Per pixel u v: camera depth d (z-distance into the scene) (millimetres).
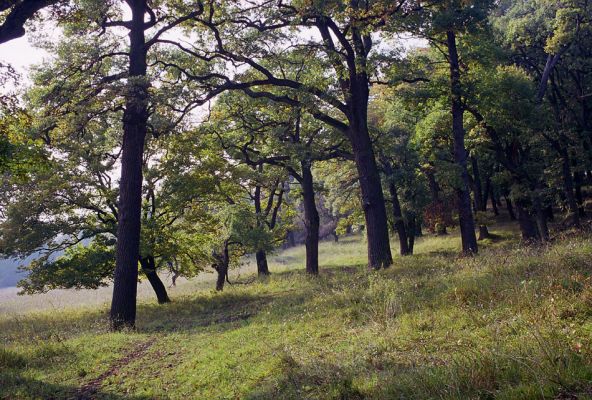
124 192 16219
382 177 33094
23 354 10469
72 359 10125
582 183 36906
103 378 8781
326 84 18797
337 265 37656
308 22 18078
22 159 11617
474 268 11539
